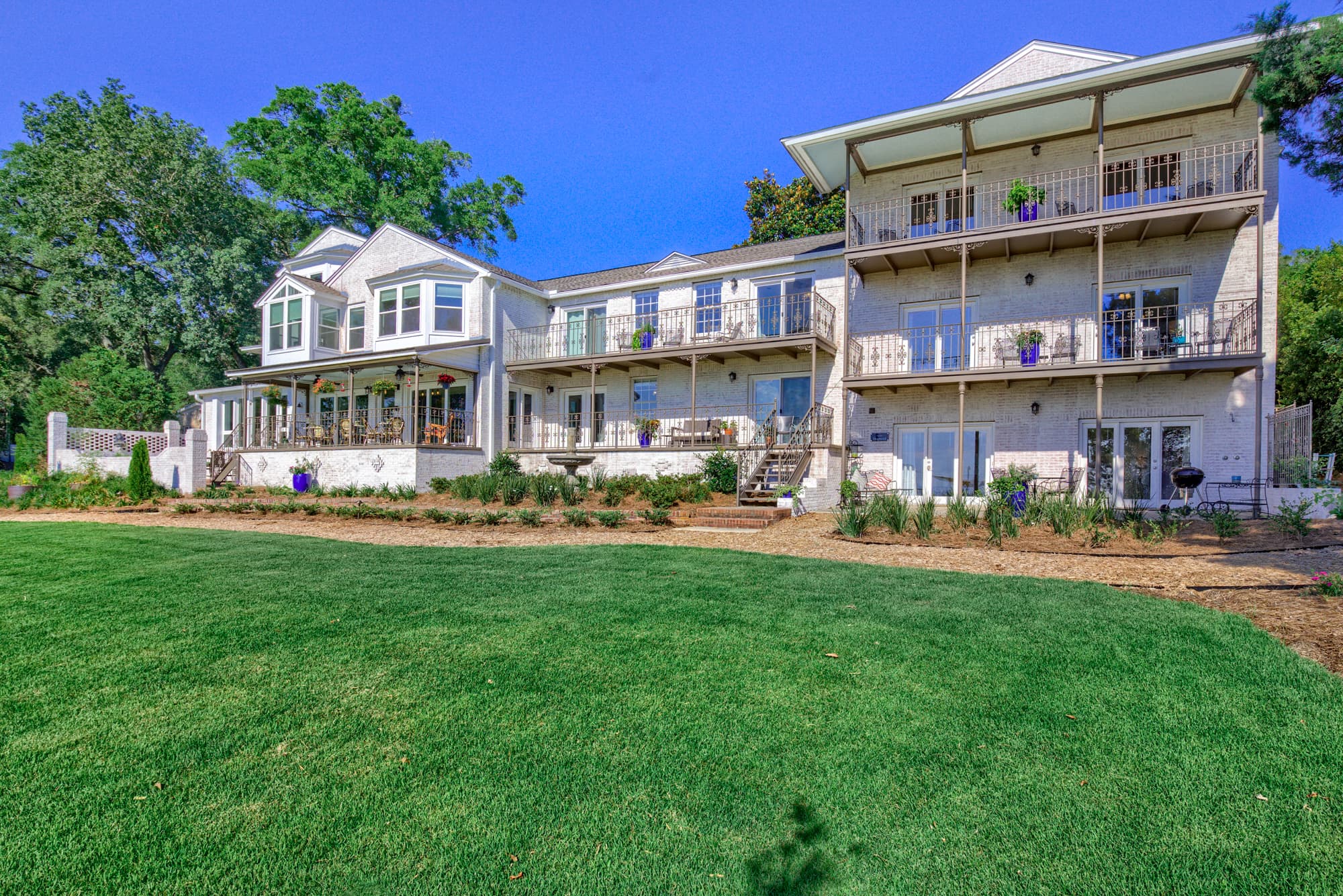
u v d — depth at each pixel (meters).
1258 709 3.78
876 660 4.59
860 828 2.75
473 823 2.75
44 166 27.88
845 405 15.36
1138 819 2.81
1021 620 5.50
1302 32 6.60
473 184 37.03
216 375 37.31
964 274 14.12
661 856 2.56
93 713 3.69
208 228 29.50
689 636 5.12
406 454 17.77
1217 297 13.62
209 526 11.99
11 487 17.03
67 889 2.34
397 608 5.87
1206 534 10.07
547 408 21.88
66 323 29.19
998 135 15.36
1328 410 22.31
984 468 15.41
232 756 3.25
